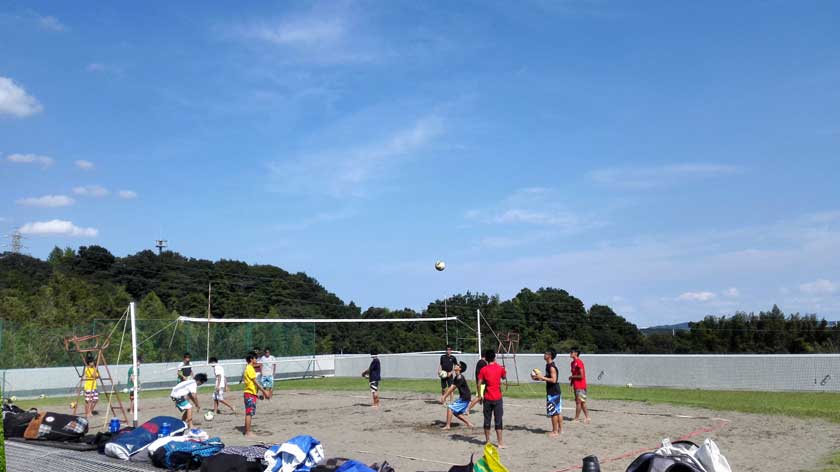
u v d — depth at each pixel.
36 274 52.25
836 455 11.02
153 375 28.19
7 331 26.02
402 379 31.25
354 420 16.62
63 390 25.91
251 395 14.59
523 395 21.89
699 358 23.34
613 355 25.42
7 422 13.52
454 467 8.75
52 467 10.76
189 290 56.12
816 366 21.12
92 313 44.97
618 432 13.92
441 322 49.50
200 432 11.73
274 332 33.91
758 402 18.47
